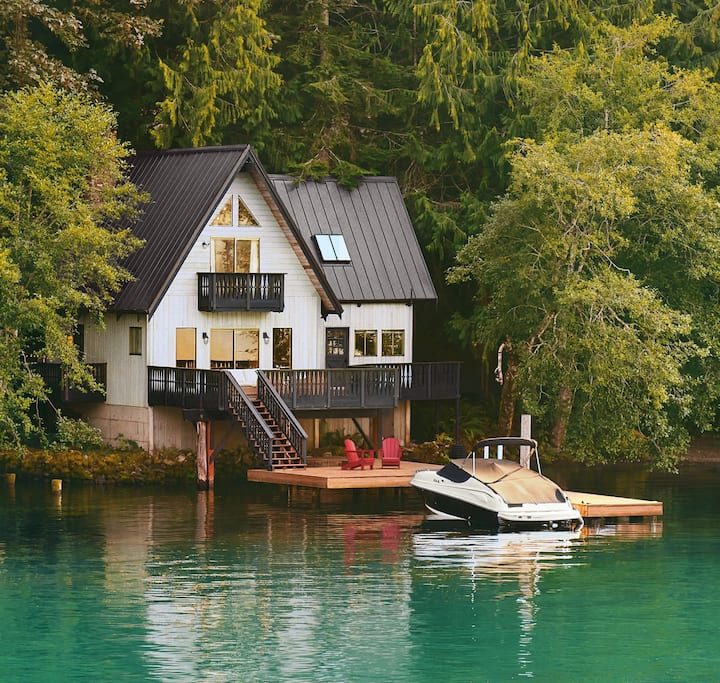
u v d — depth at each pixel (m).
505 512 69.19
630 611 53.75
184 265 90.06
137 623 51.47
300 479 79.38
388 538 67.56
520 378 87.12
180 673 45.97
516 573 59.84
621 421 84.50
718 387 90.06
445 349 114.75
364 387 89.62
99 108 84.06
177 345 90.12
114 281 82.69
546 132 95.38
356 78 106.50
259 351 92.62
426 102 102.00
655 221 89.38
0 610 53.16
